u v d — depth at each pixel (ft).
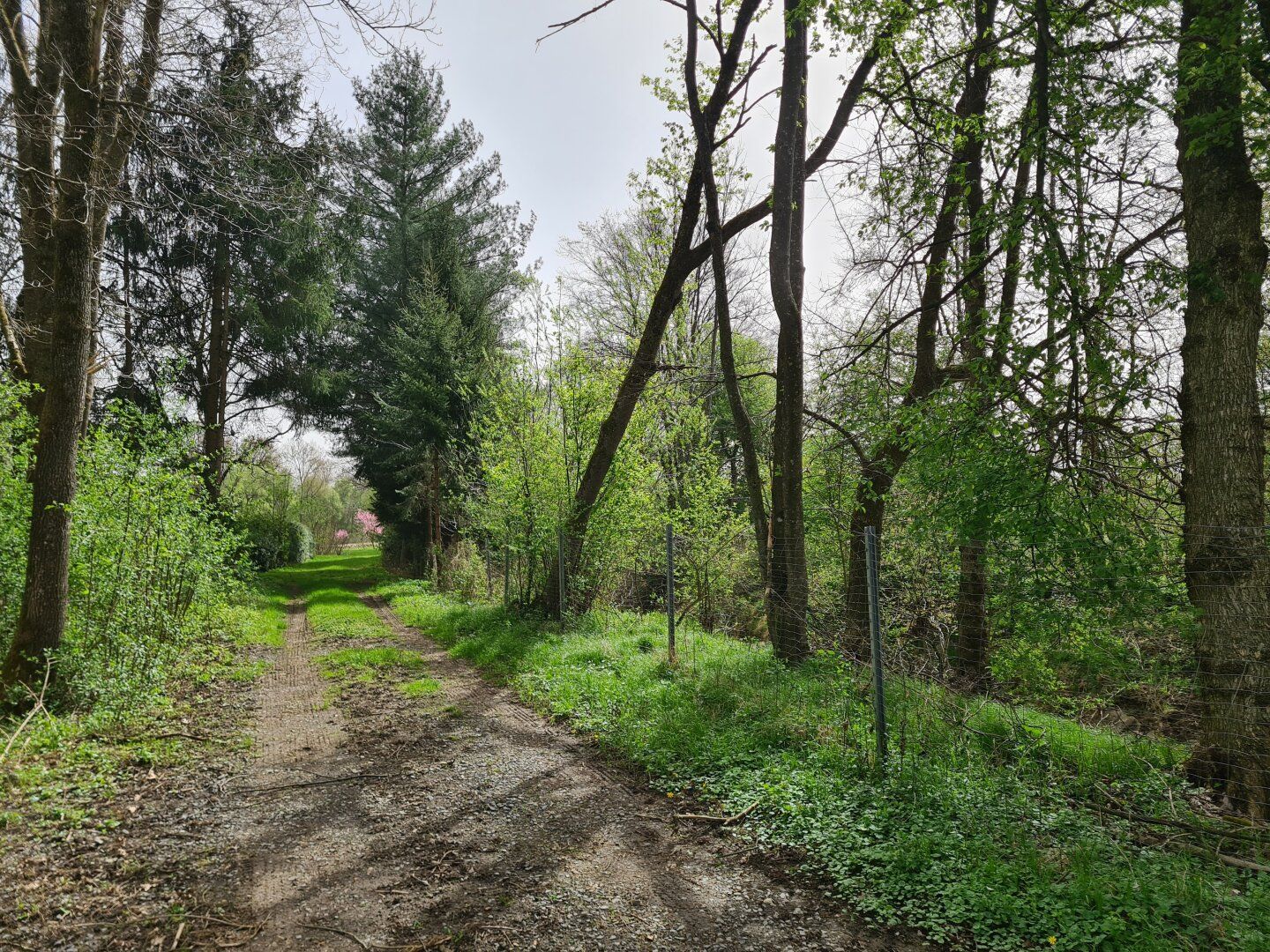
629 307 72.02
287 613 55.83
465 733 22.25
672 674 25.89
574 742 21.33
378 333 91.35
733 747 18.83
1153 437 20.77
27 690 20.43
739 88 35.63
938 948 10.85
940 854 13.05
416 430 73.15
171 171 30.81
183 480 30.25
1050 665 20.36
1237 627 15.64
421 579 75.61
